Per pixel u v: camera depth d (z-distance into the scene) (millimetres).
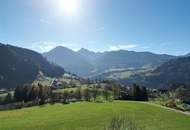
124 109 111500
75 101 168875
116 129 25672
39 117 100250
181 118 91000
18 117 103062
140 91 194625
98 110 110938
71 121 87000
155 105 132125
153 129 69500
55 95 185625
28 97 197375
